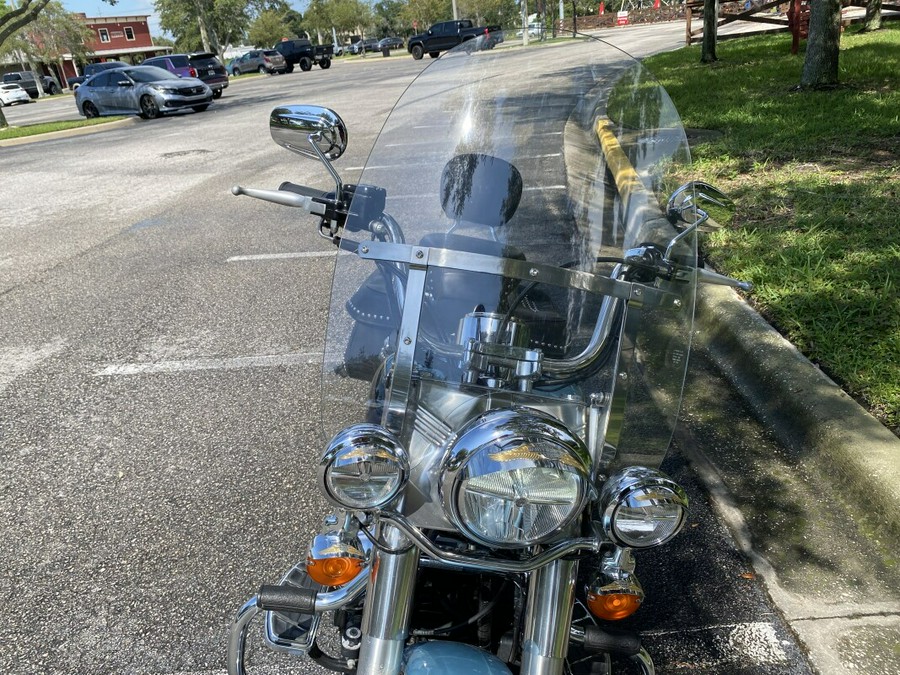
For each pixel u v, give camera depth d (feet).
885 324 12.76
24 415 13.20
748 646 7.97
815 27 31.71
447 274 5.53
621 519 4.70
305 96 70.44
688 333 5.87
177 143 45.80
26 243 24.21
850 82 32.71
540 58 7.25
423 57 137.90
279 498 10.65
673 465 10.89
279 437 12.16
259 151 39.88
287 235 23.07
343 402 5.72
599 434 5.39
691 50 57.67
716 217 6.38
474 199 6.21
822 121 26.20
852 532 9.36
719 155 23.38
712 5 46.34
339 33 304.91
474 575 5.73
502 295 5.47
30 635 8.46
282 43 124.47
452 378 5.32
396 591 5.04
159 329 16.52
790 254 15.71
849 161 21.65
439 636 5.63
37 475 11.45
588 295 5.64
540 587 5.06
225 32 267.39
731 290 14.80
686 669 7.74
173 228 24.77
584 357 5.60
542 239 5.91
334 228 7.83
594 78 7.02
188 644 8.25
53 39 202.08
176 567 9.41
